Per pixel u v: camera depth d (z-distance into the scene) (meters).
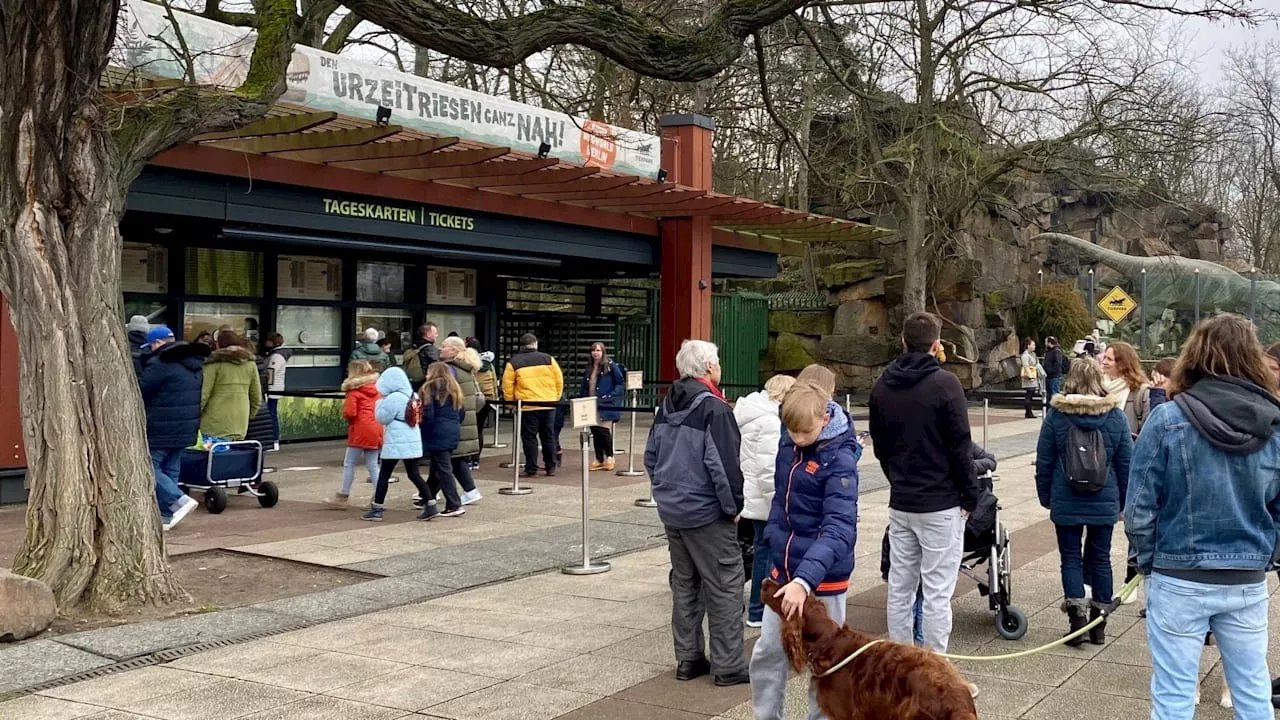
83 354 7.21
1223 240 44.66
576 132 17.28
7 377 11.26
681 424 5.70
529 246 17.52
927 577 5.52
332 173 14.31
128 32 11.59
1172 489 3.95
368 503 11.96
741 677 5.71
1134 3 9.72
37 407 7.18
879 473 14.80
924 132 26.16
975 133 28.38
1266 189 52.22
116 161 7.37
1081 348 18.70
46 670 5.90
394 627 6.91
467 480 11.86
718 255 21.58
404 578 8.26
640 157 18.75
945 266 29.52
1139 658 6.23
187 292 15.96
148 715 5.22
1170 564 3.96
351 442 11.32
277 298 17.16
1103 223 39.97
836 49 23.31
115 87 9.11
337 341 18.25
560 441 18.86
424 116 14.81
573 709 5.32
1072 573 6.47
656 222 20.05
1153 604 4.04
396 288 19.27
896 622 5.67
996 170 26.50
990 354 30.25
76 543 7.12
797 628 4.08
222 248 16.45
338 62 13.60
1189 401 3.94
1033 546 9.65
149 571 7.25
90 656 6.16
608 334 23.70
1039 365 31.14
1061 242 37.59
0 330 11.18
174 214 12.72
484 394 16.81
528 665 6.07
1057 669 6.01
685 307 19.84
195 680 5.78
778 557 4.91
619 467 15.20
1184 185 46.41
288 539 9.77
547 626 6.93
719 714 5.25
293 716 5.21
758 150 30.38
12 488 11.36
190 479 11.25
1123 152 25.03
